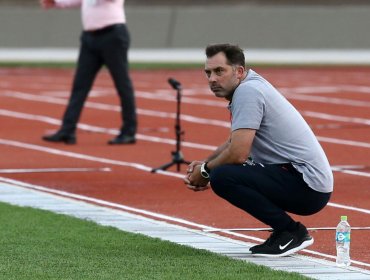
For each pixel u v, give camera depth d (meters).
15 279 22.89
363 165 41.62
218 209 32.56
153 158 43.34
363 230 29.52
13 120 56.94
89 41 46.66
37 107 63.12
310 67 92.00
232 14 110.31
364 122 56.03
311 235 28.88
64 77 82.19
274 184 25.55
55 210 31.98
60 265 24.30
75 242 27.02
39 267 24.09
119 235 27.94
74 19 108.25
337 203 33.66
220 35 110.00
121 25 46.25
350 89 73.75
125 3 125.69
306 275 23.69
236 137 25.23
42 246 26.50
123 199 34.31
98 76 83.62
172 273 23.47
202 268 24.00
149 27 109.38
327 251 26.88
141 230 29.05
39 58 98.50
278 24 110.62
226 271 23.69
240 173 25.44
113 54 46.47
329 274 23.84
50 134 48.53
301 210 26.02
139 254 25.58
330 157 43.78
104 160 42.78
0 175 39.03
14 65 91.56
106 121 56.34
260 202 25.55
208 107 62.72
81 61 47.19
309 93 71.19
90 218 30.73
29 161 42.50
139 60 97.38
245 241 28.00
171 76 83.12
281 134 25.53
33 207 32.28
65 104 64.81
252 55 103.56
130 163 42.03
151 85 75.88
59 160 42.75
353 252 26.67
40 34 107.94
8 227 28.97
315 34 111.25
